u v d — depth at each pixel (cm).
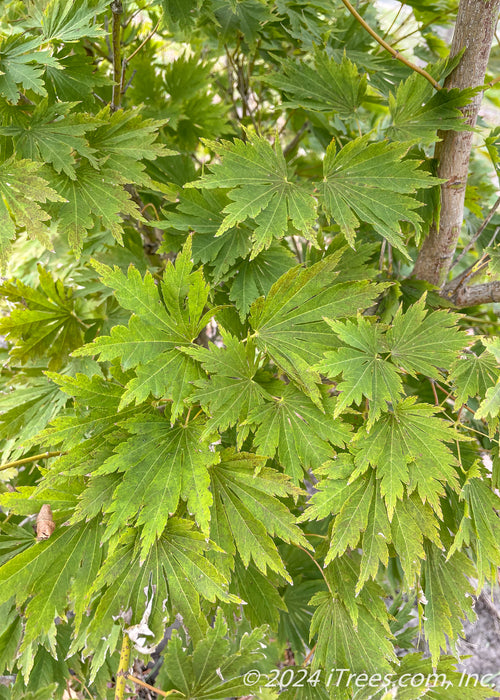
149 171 72
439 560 55
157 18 82
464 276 66
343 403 47
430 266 66
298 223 51
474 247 104
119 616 49
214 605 56
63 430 48
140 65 81
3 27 67
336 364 47
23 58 52
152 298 47
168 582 49
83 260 75
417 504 51
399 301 67
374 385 48
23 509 50
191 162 75
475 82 56
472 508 52
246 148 52
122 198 55
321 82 61
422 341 50
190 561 48
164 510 47
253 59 85
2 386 74
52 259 97
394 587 86
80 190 54
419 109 57
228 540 50
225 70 101
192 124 86
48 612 50
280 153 54
